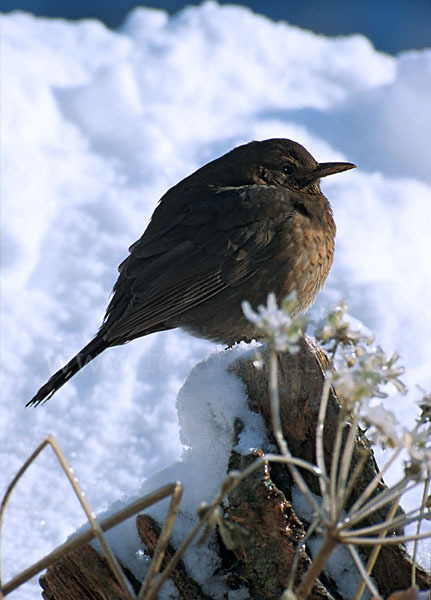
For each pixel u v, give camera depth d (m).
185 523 6.80
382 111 15.86
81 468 10.42
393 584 6.62
